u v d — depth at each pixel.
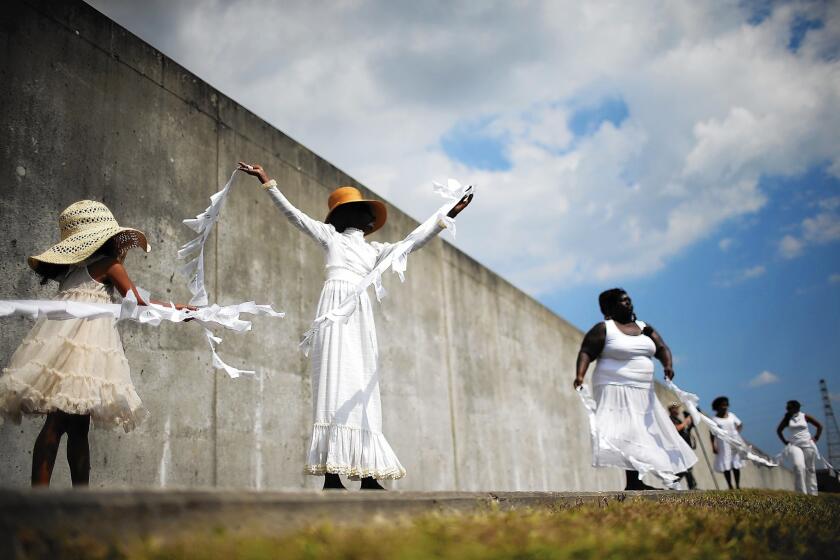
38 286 4.32
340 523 2.03
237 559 1.47
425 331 9.01
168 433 5.00
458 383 9.59
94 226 3.46
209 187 5.83
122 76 5.21
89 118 4.89
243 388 5.73
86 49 4.96
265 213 6.41
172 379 5.11
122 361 3.34
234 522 1.79
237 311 3.77
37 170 4.46
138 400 3.38
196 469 5.18
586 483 13.54
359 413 4.02
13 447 4.05
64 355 3.15
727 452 12.76
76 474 3.19
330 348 4.11
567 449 12.98
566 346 14.05
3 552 1.40
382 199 8.58
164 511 1.66
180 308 3.64
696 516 2.73
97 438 4.52
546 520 2.23
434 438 8.69
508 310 11.66
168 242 5.32
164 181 5.40
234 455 5.53
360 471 3.94
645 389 6.12
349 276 4.33
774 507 4.10
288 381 6.24
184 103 5.73
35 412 3.12
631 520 2.44
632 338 6.10
